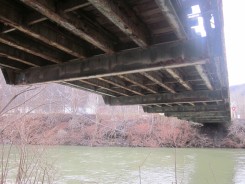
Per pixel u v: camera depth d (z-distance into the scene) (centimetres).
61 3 550
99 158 2992
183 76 1196
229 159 2969
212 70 1020
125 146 4628
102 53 859
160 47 779
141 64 797
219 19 721
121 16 571
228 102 1778
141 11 639
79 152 3528
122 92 1552
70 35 770
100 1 491
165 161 2794
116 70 832
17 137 846
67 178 1873
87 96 5038
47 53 862
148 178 1944
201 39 746
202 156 3231
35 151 923
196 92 1511
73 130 4588
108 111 5322
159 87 1577
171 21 588
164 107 2194
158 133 4756
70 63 930
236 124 4588
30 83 1026
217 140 4509
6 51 853
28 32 632
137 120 5197
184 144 4516
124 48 816
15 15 594
